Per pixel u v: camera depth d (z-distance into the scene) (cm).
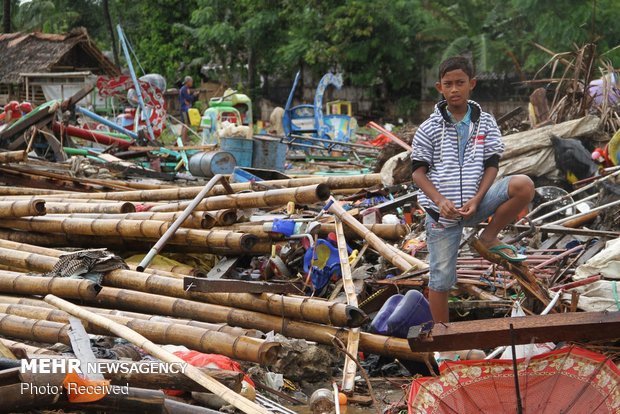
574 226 879
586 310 606
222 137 1622
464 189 537
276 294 667
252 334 630
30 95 3556
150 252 787
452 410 461
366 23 3569
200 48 4244
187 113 2967
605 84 1321
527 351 541
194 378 486
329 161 2069
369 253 851
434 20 3484
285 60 3700
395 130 3086
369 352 637
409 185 1167
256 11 3881
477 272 720
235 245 812
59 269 755
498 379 471
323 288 773
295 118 2680
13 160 1252
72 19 5281
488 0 3447
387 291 720
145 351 561
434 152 547
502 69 3266
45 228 927
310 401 542
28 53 3872
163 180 1573
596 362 459
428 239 562
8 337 658
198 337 620
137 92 2419
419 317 635
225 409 529
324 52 3594
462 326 480
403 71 3750
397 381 618
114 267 754
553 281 691
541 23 2938
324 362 630
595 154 1134
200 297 706
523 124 1533
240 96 2441
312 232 808
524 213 1011
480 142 539
